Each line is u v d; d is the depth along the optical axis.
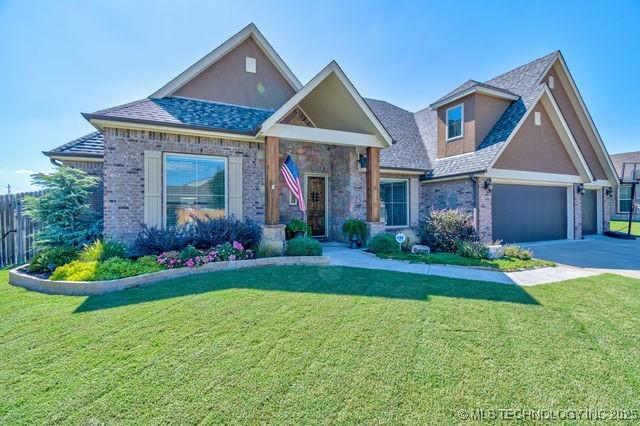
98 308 5.67
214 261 8.55
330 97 11.86
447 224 12.25
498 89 15.07
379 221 12.60
